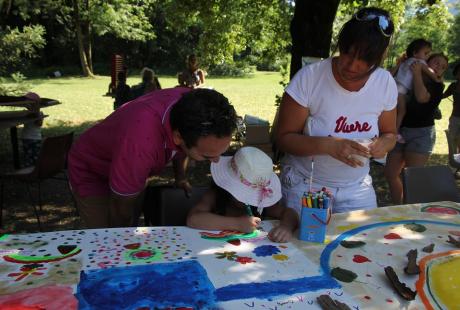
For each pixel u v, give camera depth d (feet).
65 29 89.30
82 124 30.53
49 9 72.54
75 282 4.31
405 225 6.28
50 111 35.68
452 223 6.43
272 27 28.22
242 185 5.87
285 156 7.57
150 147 5.45
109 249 5.09
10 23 81.66
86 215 6.79
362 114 6.51
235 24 29.01
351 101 6.36
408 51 13.00
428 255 5.27
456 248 5.52
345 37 5.53
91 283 4.30
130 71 95.04
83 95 48.96
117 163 5.47
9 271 4.48
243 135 22.77
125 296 4.10
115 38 96.02
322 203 5.56
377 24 5.31
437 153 23.71
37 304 3.91
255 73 101.76
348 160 5.94
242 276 4.58
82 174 6.59
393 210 6.93
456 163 15.23
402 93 12.35
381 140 6.33
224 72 90.99
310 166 6.93
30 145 16.24
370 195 7.30
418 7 28.45
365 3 21.38
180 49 97.91
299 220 6.12
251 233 5.74
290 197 7.16
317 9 17.40
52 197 15.38
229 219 5.83
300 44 18.19
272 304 4.07
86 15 76.79
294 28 18.37
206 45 30.78
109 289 4.20
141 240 5.39
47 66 92.48
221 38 30.09
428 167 8.65
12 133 17.47
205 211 6.07
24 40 37.11
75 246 5.13
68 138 13.20
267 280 4.51
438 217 6.66
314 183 7.03
